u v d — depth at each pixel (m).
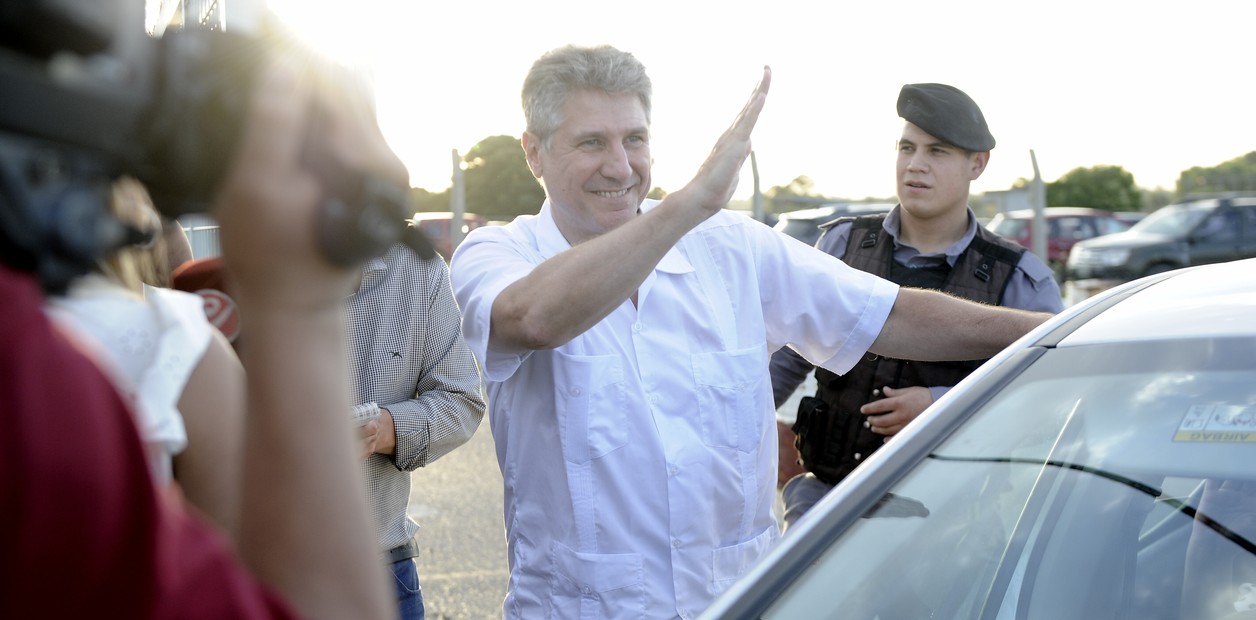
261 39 0.60
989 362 1.74
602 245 1.87
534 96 2.16
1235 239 16.95
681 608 2.04
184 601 0.54
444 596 4.50
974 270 2.89
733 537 2.14
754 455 2.14
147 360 0.87
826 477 2.78
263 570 0.67
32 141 0.48
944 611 1.45
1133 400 1.57
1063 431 1.58
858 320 2.21
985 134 2.92
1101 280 16.95
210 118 0.57
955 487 1.54
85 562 0.48
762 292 2.24
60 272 0.50
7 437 0.46
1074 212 21.22
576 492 2.04
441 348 2.49
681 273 2.14
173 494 0.61
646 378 2.07
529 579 2.13
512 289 1.95
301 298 0.64
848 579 1.42
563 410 2.06
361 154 0.63
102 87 0.50
